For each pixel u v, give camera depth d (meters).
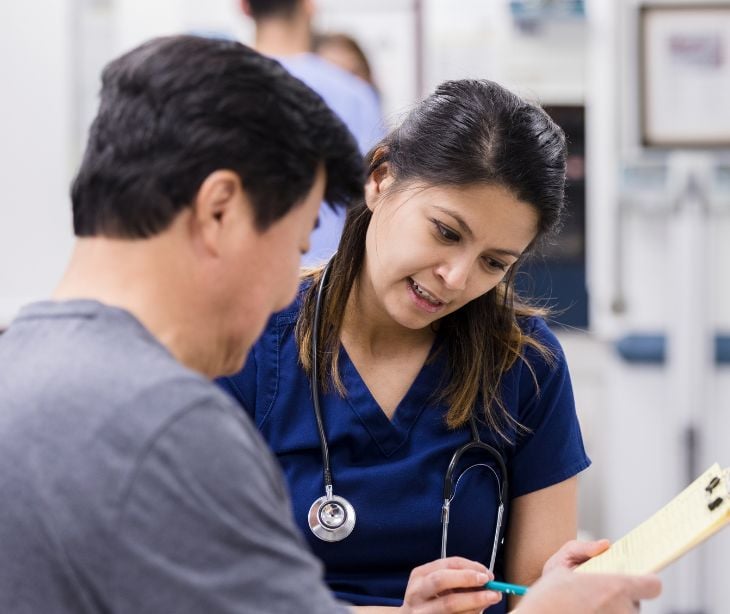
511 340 1.32
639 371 2.68
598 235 2.77
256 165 0.81
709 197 2.59
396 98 3.48
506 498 1.33
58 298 0.84
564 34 3.19
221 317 0.85
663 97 2.59
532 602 0.92
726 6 2.56
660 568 0.99
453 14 3.41
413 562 1.29
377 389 1.32
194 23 3.43
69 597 0.73
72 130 3.12
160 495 0.72
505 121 1.17
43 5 3.06
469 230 1.17
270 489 0.79
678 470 2.61
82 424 0.75
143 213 0.80
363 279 1.31
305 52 2.68
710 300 2.62
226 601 0.73
